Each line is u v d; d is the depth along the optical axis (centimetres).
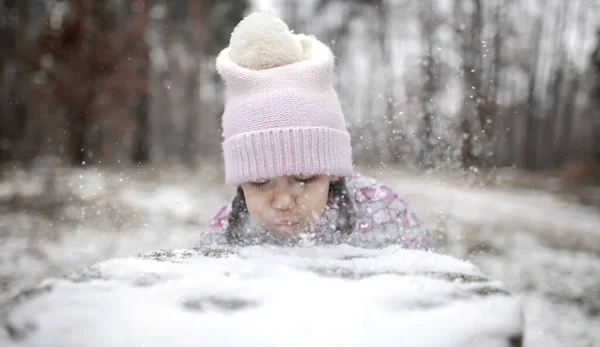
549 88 2041
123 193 679
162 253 114
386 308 81
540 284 311
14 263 323
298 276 96
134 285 90
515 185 1228
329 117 158
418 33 1545
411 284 90
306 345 71
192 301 84
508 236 479
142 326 77
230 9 2330
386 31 2114
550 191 1178
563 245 479
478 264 354
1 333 82
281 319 78
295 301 84
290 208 152
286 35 164
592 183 1374
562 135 2197
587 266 376
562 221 692
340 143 161
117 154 1221
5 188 698
